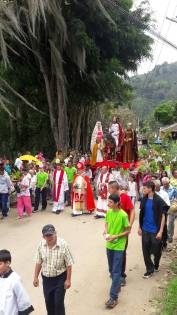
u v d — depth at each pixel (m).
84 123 36.75
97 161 21.09
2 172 16.58
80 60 28.94
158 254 9.63
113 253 8.13
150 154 25.97
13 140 35.97
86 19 29.80
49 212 17.52
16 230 14.34
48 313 6.80
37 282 6.75
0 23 25.30
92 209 17.17
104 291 8.80
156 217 9.26
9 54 31.67
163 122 74.81
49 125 35.28
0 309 4.99
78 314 7.75
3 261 5.11
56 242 6.61
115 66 31.91
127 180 18.12
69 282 6.58
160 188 12.05
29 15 26.61
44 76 31.31
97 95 33.62
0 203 16.77
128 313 7.77
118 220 8.11
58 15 27.25
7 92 33.34
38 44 29.52
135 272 9.94
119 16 29.75
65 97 31.00
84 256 11.16
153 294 8.62
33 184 17.50
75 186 16.84
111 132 21.41
